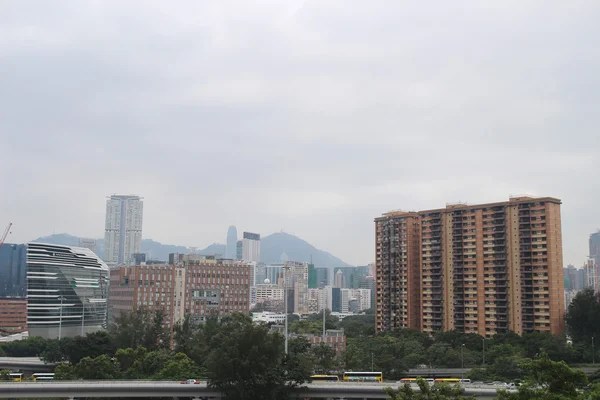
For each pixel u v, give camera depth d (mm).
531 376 84062
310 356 172500
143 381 139250
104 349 198750
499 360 184625
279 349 137125
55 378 153750
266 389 132250
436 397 80750
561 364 78562
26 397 128625
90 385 132625
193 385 136375
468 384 144250
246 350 134500
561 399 73312
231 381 132000
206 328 190000
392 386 136250
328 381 142375
